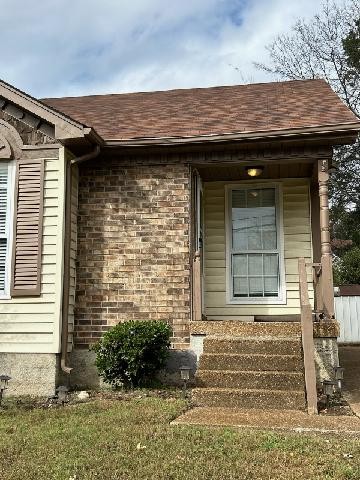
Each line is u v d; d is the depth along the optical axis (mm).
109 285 9211
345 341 18781
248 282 10914
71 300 9008
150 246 9273
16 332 8430
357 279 23297
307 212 10891
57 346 8297
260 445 5051
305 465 4531
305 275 7656
